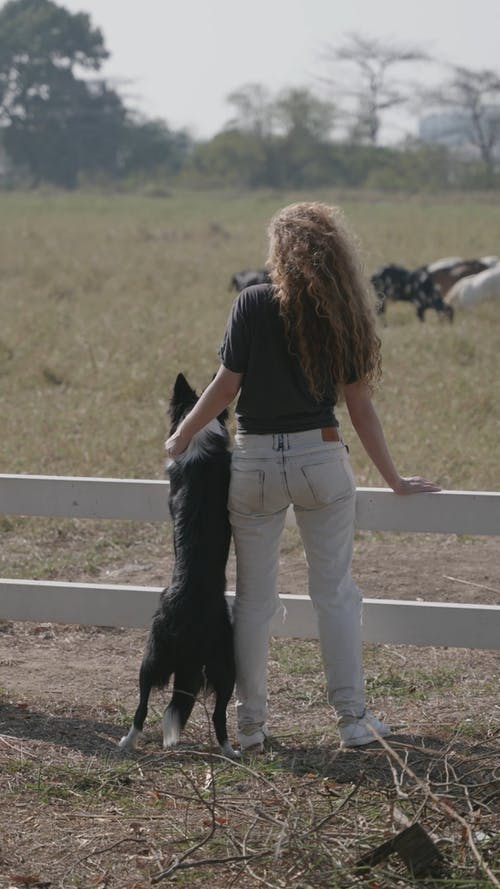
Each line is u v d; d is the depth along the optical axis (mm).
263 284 5023
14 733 5691
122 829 4680
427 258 31781
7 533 9609
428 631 6145
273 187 102000
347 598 5344
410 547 9312
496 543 9453
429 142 102000
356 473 10688
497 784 4883
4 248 33781
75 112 117062
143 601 6422
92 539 9516
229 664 5254
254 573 5301
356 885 4102
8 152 117062
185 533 5246
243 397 5062
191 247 34406
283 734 5656
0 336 18328
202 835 4586
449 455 11391
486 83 99500
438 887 4102
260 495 5090
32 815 4793
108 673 6676
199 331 18625
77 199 79688
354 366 5023
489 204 68812
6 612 6582
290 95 104312
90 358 16453
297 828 4473
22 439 12008
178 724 5164
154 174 112250
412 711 6016
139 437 12125
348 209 59781
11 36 114688
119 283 25219
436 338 18406
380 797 4855
